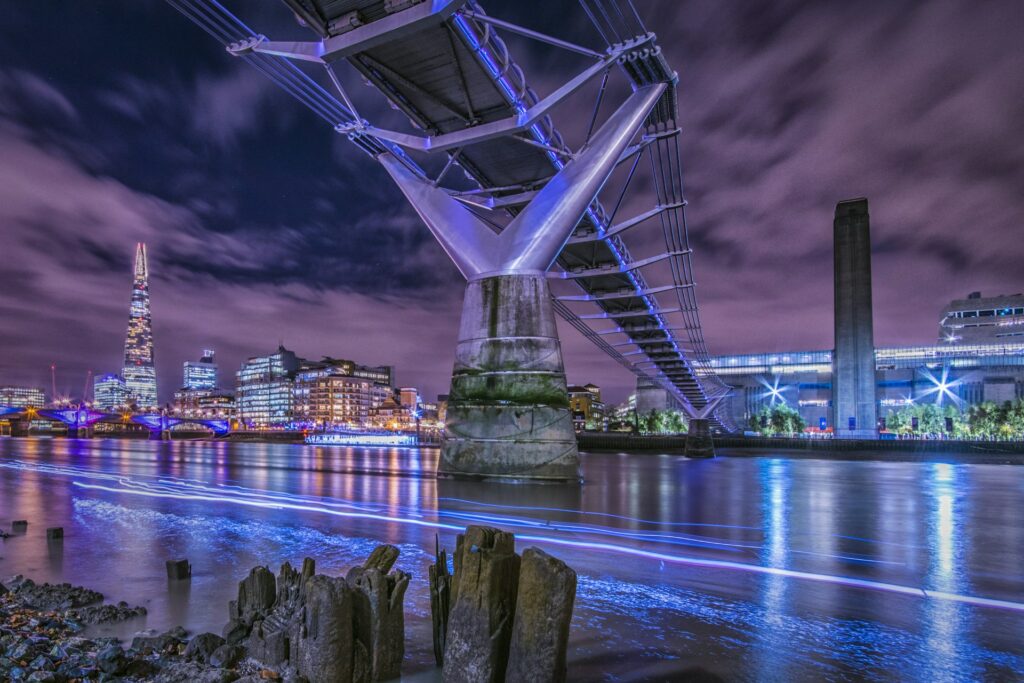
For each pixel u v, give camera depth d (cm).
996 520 2341
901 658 773
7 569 1220
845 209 13075
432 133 3212
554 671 518
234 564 1262
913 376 16062
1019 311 15738
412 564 1272
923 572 1320
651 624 885
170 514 2103
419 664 670
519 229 3003
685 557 1423
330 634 582
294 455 8756
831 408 16712
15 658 652
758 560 1418
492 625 552
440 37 2416
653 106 2966
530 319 2892
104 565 1255
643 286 5072
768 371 17375
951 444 10950
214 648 675
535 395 2834
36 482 3538
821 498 3256
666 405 18450
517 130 2914
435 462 6844
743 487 3975
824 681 692
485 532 577
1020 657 784
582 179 2945
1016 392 14988
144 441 16562
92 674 614
